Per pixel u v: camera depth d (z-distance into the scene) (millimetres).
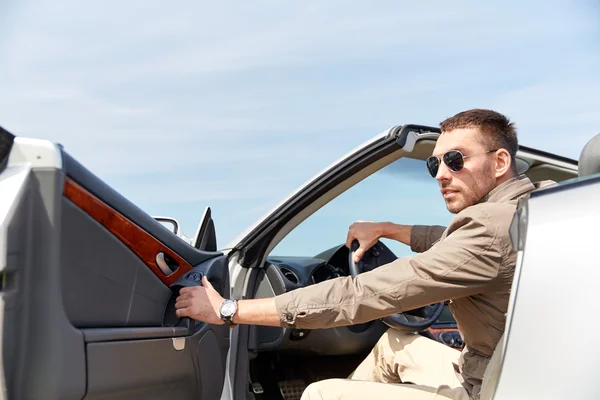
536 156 2621
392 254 2678
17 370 1279
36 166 1290
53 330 1297
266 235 2504
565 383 1073
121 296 1606
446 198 1993
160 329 1712
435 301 1740
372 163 2295
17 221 1236
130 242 1641
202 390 1998
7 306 1220
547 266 1146
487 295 1737
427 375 2330
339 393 1868
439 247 1738
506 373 1149
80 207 1398
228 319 1820
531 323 1138
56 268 1299
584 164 1503
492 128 1918
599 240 1107
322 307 1775
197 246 2295
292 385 3111
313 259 2969
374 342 3002
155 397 1726
